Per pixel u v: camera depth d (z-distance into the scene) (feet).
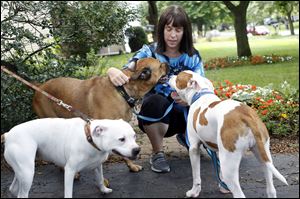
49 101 15.74
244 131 10.74
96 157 11.98
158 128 15.34
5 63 17.88
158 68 14.58
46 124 12.37
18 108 17.51
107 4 21.71
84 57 23.68
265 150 10.52
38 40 18.90
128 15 21.95
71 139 11.93
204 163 15.87
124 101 14.49
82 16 20.56
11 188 12.73
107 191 13.19
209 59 60.90
